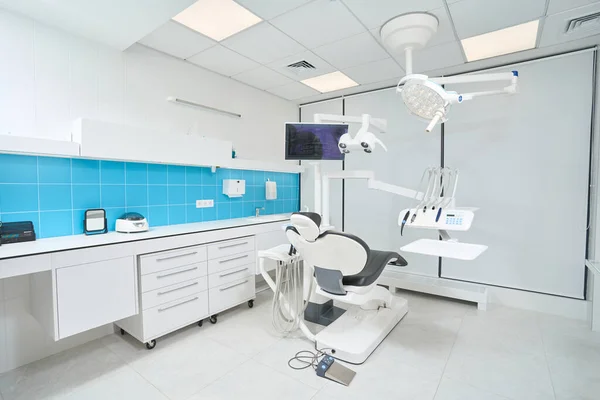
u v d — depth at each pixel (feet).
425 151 12.16
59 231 7.64
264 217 12.94
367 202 13.67
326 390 6.15
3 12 6.73
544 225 10.02
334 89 13.48
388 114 13.03
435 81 7.07
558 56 9.62
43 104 7.36
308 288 8.94
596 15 7.56
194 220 10.91
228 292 9.60
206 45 9.27
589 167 9.33
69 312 6.25
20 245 6.46
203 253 8.85
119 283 7.02
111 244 6.87
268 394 6.04
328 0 6.97
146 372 6.78
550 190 9.91
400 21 7.63
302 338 8.30
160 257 7.79
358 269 6.71
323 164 15.02
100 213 8.17
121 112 8.81
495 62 10.39
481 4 7.09
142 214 9.36
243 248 10.12
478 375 6.61
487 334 8.49
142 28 7.55
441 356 7.38
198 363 7.12
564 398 5.85
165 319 7.90
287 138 8.86
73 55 7.83
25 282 7.14
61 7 6.67
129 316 7.50
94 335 8.25
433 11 7.40
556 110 9.76
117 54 8.70
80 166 8.00
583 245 9.48
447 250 6.64
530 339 8.18
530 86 10.14
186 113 10.53
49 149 6.76
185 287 8.37
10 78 6.87
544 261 10.05
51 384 6.38
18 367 6.99
